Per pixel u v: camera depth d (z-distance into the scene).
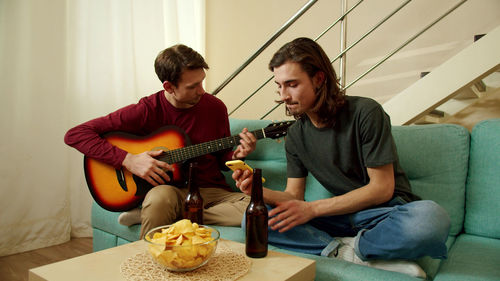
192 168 1.11
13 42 2.07
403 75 3.02
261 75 3.55
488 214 1.31
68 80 2.35
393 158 1.12
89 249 2.20
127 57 2.59
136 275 0.78
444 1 2.84
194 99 1.69
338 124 1.23
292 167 1.42
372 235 1.02
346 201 1.13
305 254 1.12
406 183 1.25
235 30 3.61
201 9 3.30
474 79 2.01
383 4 3.07
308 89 1.19
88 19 2.42
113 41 2.56
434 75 2.12
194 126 1.77
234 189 1.92
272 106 3.52
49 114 2.22
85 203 2.46
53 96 2.23
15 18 2.08
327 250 1.10
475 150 1.38
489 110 2.78
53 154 2.25
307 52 1.19
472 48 2.01
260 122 1.96
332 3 3.25
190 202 1.10
